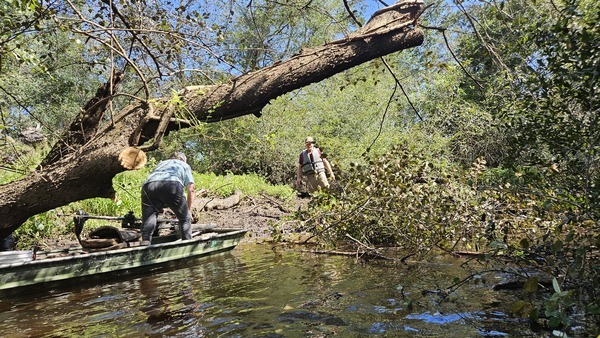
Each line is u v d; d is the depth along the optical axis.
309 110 18.77
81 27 5.77
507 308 3.62
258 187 14.68
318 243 7.45
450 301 3.90
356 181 6.76
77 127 5.29
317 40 12.59
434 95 16.12
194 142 18.62
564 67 3.70
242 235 7.71
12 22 4.77
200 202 11.34
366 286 4.60
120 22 6.17
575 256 3.44
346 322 3.53
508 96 4.67
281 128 17.11
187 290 4.80
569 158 3.74
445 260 5.70
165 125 4.59
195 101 5.14
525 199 5.00
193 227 7.40
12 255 4.80
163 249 6.00
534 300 3.72
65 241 7.59
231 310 3.98
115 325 3.69
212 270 5.87
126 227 6.60
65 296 4.68
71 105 12.21
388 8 5.66
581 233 3.89
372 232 7.03
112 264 5.41
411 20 5.54
